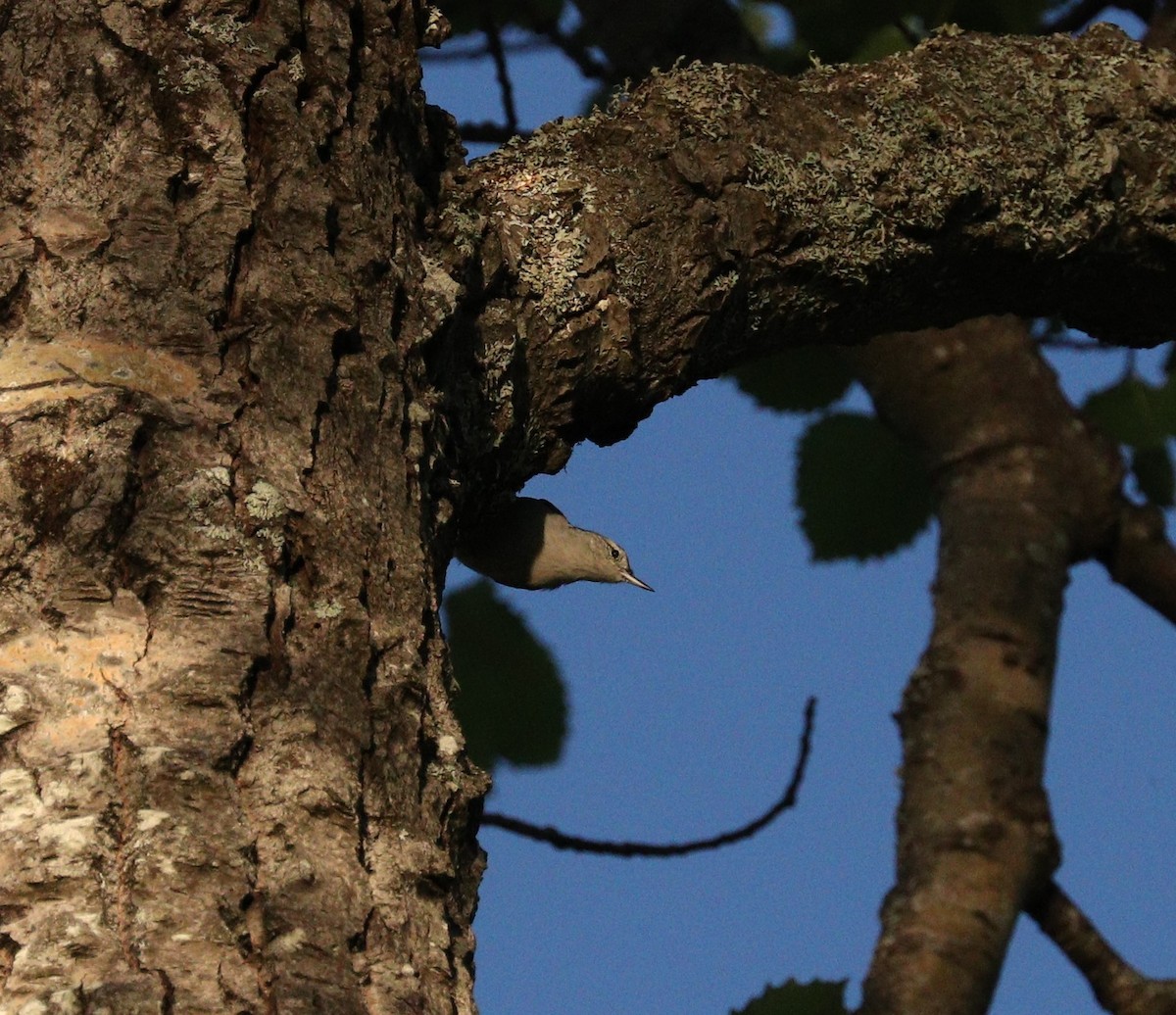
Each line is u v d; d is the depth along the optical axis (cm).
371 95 459
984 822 791
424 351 455
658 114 541
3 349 392
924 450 911
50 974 306
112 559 364
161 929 316
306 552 383
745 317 548
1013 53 595
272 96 433
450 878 361
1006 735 814
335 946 329
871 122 561
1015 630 843
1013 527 874
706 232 527
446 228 480
